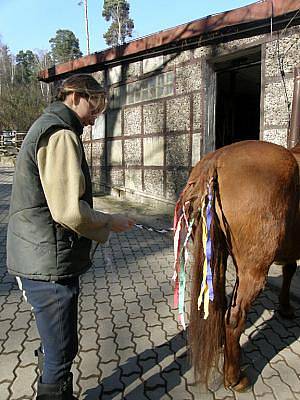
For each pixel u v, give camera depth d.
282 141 4.82
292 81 4.65
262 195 1.96
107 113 8.52
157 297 3.37
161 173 7.11
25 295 1.65
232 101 8.51
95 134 9.13
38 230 1.53
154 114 7.11
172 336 2.71
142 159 7.60
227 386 2.14
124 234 5.61
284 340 2.68
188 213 2.07
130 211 6.96
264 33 4.98
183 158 6.54
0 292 3.44
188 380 2.24
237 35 5.34
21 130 25.91
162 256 4.59
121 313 3.06
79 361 2.42
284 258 2.34
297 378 2.27
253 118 9.75
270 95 4.93
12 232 1.60
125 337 2.70
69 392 1.76
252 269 2.00
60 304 1.61
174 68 6.51
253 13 4.79
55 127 1.49
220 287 2.02
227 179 2.01
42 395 1.69
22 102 26.33
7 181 11.83
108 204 7.64
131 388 2.18
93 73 8.66
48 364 1.69
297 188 2.11
